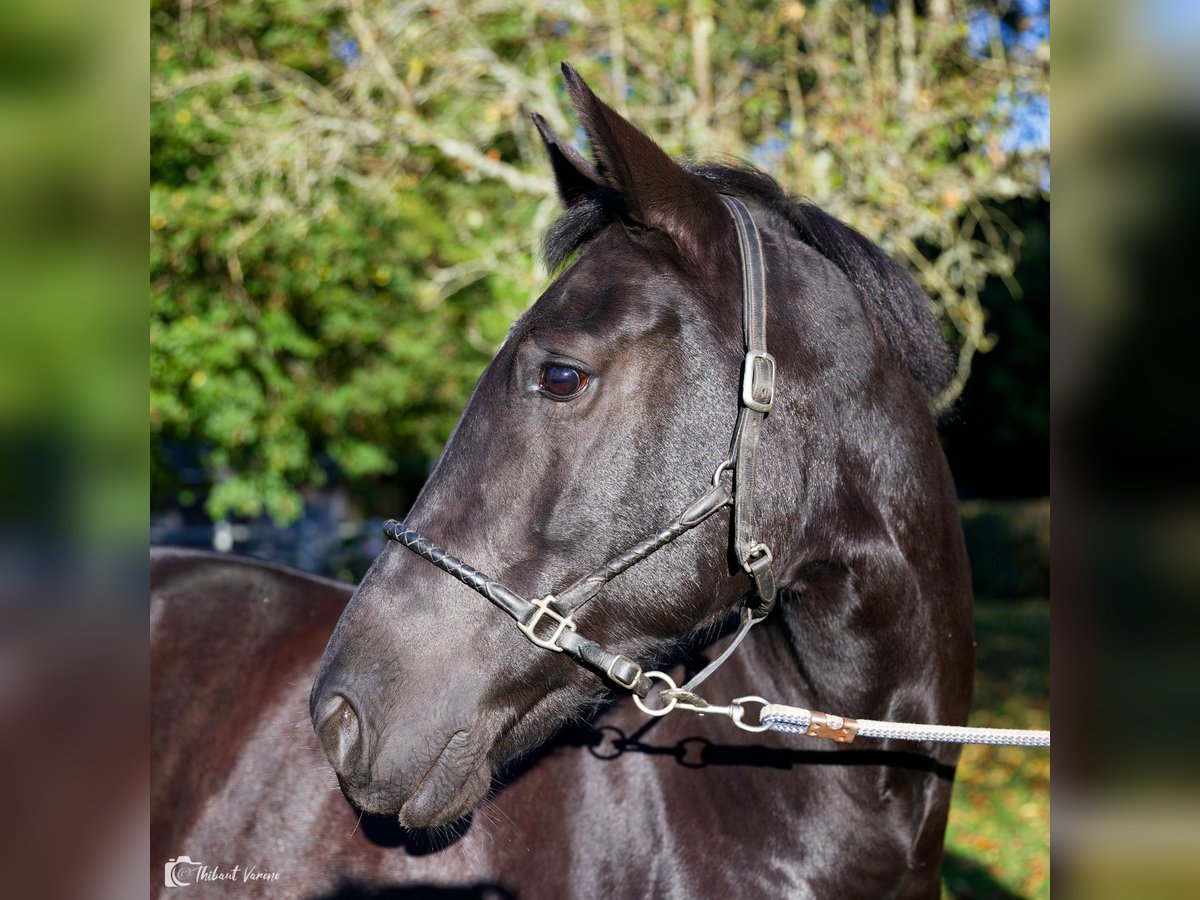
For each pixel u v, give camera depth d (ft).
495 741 4.73
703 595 4.82
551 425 4.69
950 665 5.37
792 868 5.24
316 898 5.84
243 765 6.34
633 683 4.57
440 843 5.74
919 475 5.29
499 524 4.68
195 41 21.95
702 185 5.15
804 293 5.12
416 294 24.77
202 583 7.17
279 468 25.48
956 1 19.38
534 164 19.56
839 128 17.88
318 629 6.85
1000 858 15.07
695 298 4.82
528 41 20.99
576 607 4.65
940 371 5.65
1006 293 32.09
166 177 22.35
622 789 5.60
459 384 28.32
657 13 19.51
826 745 5.32
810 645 5.27
